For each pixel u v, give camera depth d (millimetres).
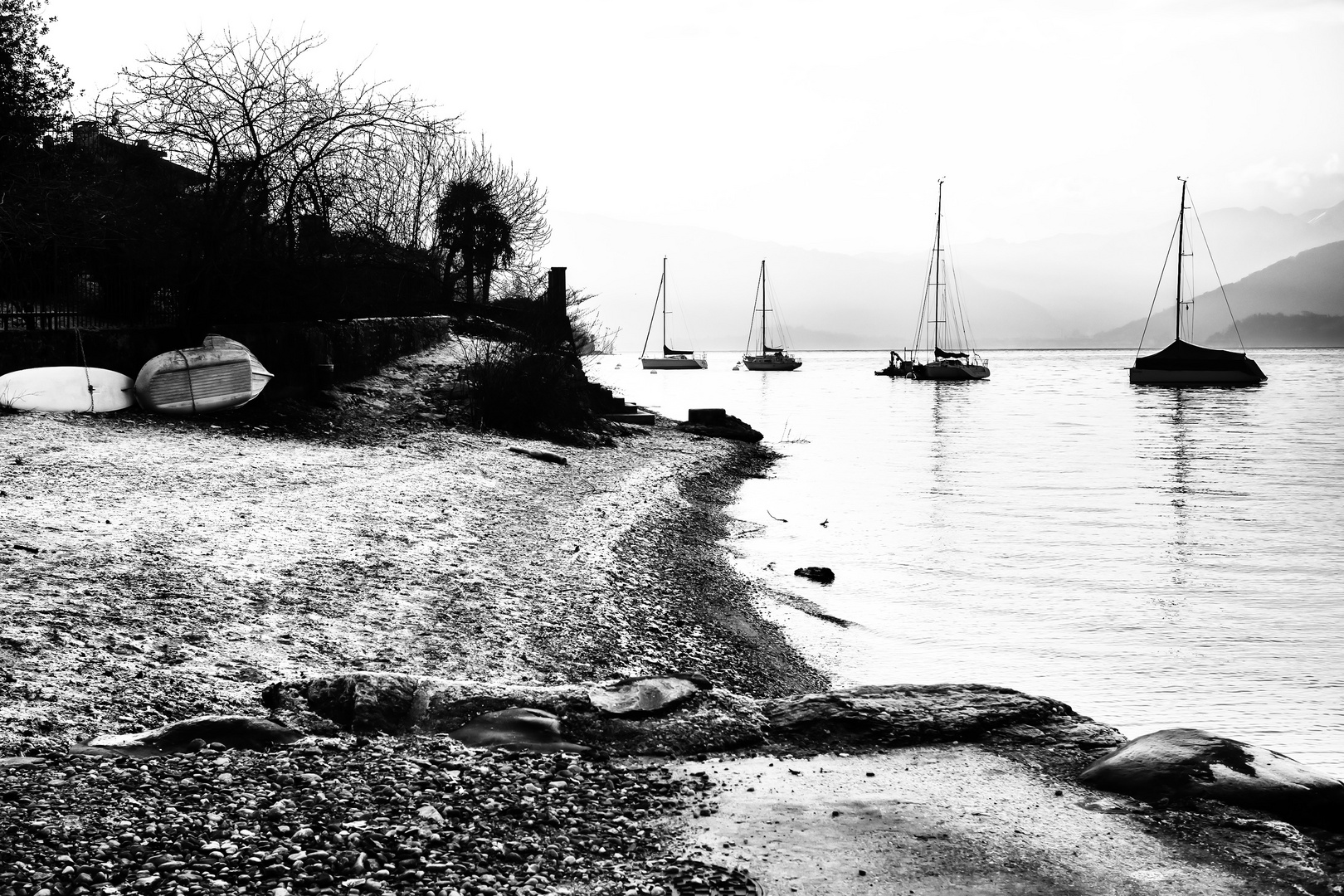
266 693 8617
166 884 5137
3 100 25906
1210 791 6930
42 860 5281
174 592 11820
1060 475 37219
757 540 22750
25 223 23422
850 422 63125
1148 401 86250
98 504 16031
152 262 26266
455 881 5402
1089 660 14648
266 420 26766
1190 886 5816
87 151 27859
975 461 41531
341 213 30406
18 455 19078
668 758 7863
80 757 6914
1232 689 13453
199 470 20094
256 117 28000
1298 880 5906
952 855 6133
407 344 37562
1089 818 6730
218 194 27047
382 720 8109
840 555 21531
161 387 25203
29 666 8789
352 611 12281
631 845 6133
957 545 23109
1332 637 15852
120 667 9125
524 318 46188
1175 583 19594
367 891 5242
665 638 13625
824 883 5734
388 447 26703
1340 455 44531
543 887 5465
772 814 6691
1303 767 7238
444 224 51344
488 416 32594
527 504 21688
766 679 12766
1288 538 24672
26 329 24438
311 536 15734
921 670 13875
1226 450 46812
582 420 36875
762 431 55719
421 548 16016
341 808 6242
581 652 12164
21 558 12250
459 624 12406
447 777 6891
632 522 21594
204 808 6117
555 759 7438
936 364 126125
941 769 7641
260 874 5320
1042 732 8359
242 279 27766
